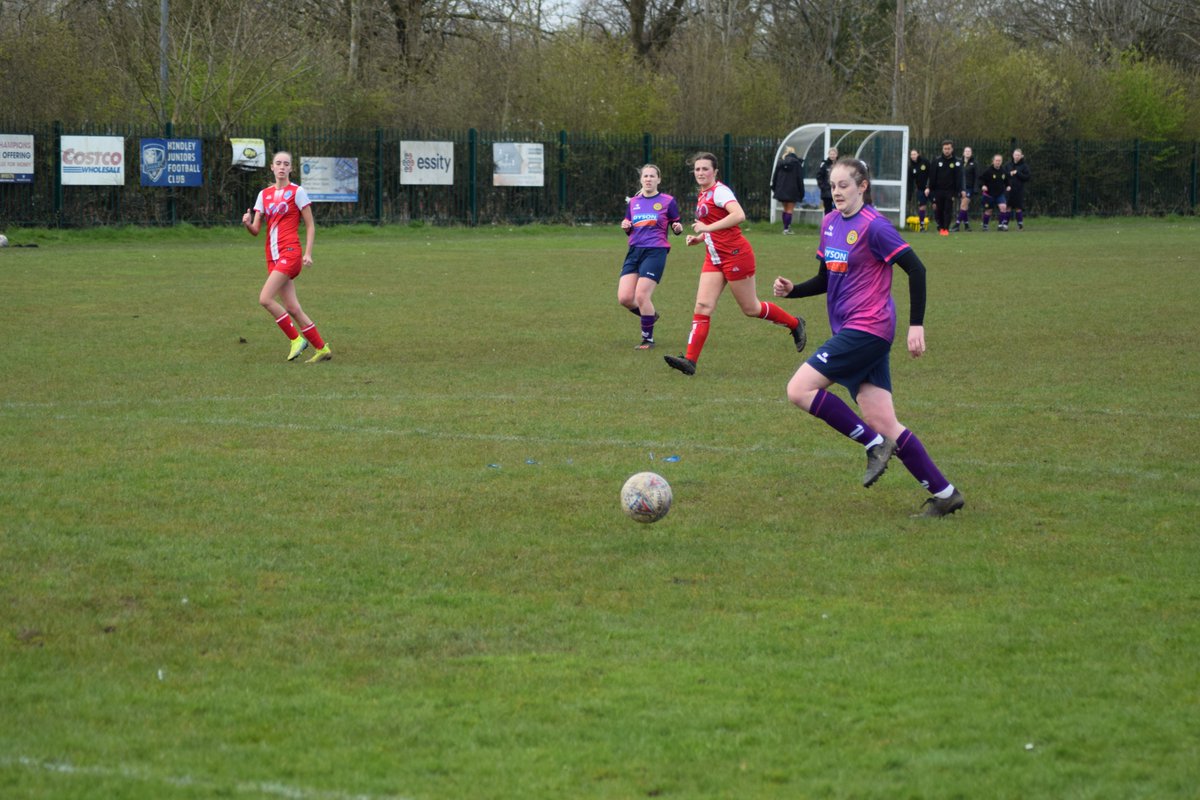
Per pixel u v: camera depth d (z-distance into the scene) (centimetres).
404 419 2134
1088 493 1675
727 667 1076
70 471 1744
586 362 2773
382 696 1012
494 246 6297
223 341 3027
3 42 6694
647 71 8725
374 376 2569
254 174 6894
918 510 1602
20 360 2698
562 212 7881
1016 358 2817
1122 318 3462
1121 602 1245
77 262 5066
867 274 1556
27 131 6288
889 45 11369
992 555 1405
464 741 926
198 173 6700
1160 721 959
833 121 9950
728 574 1338
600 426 2088
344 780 859
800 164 7250
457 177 7588
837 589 1290
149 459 1823
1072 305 3769
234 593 1259
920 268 1521
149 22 7450
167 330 3192
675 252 6066
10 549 1387
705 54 9050
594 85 8456
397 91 8538
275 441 1958
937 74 9375
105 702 993
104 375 2536
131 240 6291
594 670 1069
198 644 1126
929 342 3066
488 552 1407
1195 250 5953
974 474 1780
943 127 9350
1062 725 952
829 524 1533
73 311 3541
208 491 1650
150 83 7300
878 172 7781
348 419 2131
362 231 7075
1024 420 2142
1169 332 3189
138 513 1541
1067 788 850
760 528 1513
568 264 5259
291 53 7469
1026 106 9250
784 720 965
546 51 8769
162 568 1334
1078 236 7131
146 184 6556
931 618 1202
